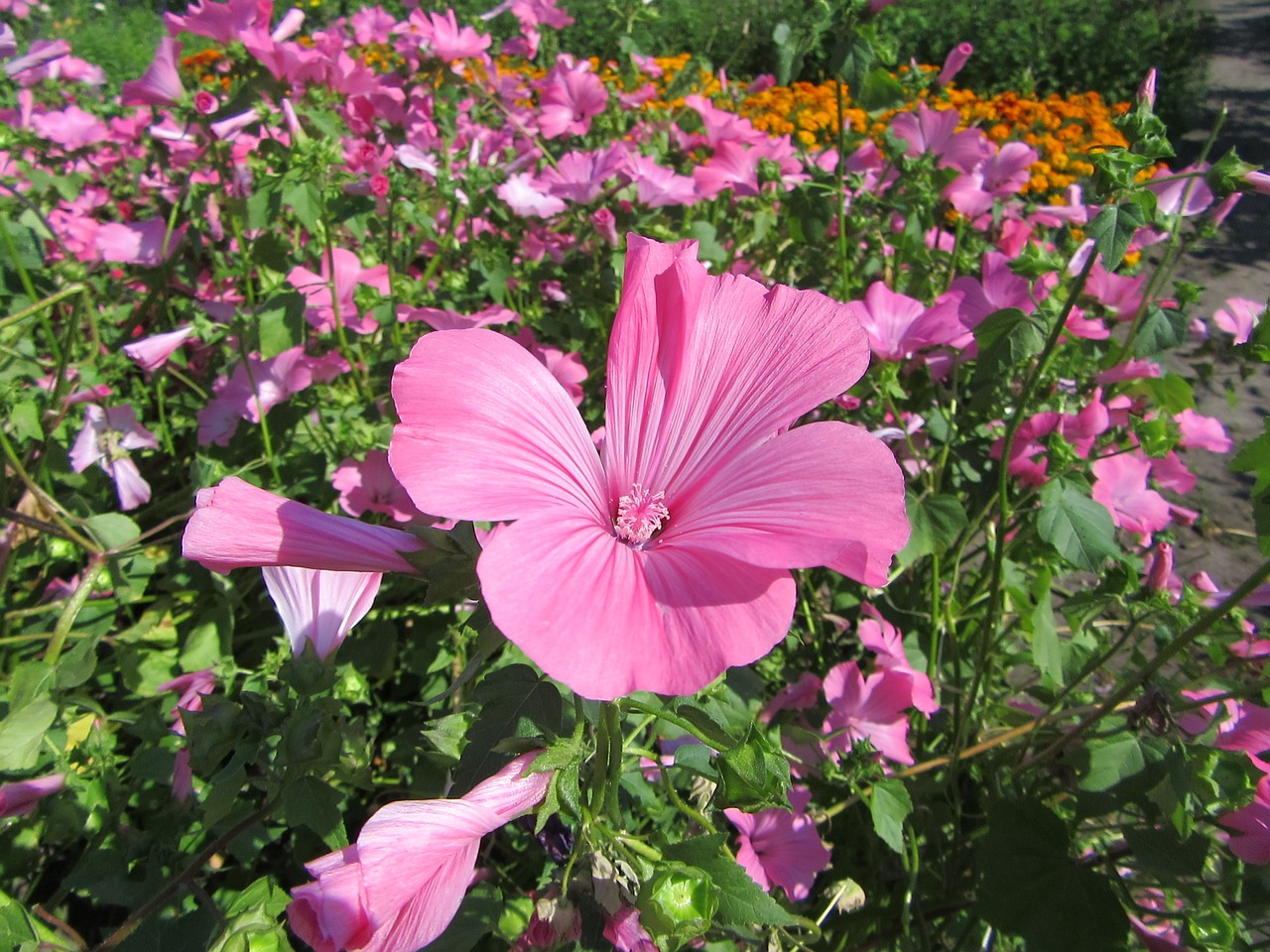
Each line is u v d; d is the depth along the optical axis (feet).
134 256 1.58
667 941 0.57
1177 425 1.39
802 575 1.44
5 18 2.78
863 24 1.33
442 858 0.59
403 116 1.93
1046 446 1.32
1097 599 1.07
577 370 1.48
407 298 1.58
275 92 1.50
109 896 0.85
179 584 1.33
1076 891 0.97
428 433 0.56
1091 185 0.93
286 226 1.86
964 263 1.81
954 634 1.34
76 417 1.45
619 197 1.76
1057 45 5.96
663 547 0.61
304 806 0.67
